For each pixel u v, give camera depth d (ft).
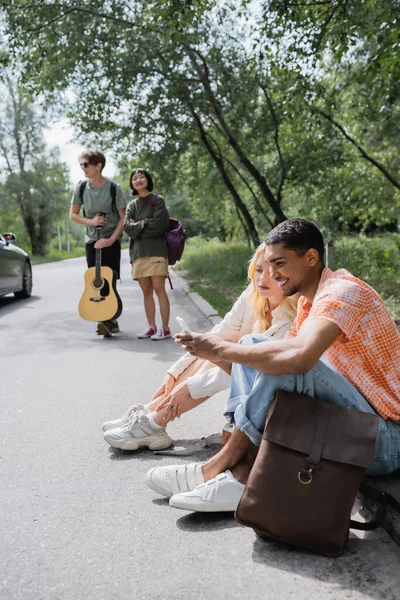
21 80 42.39
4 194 146.00
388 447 8.54
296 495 7.59
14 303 35.68
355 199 62.34
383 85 31.99
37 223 155.63
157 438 11.67
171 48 42.24
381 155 56.75
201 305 31.30
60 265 78.64
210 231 152.76
